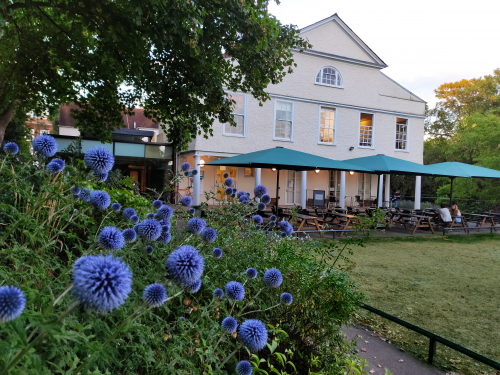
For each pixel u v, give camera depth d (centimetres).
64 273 152
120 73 581
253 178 1850
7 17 380
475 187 1803
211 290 235
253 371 182
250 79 577
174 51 496
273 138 1652
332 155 1798
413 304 489
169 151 1473
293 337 279
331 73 1794
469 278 639
